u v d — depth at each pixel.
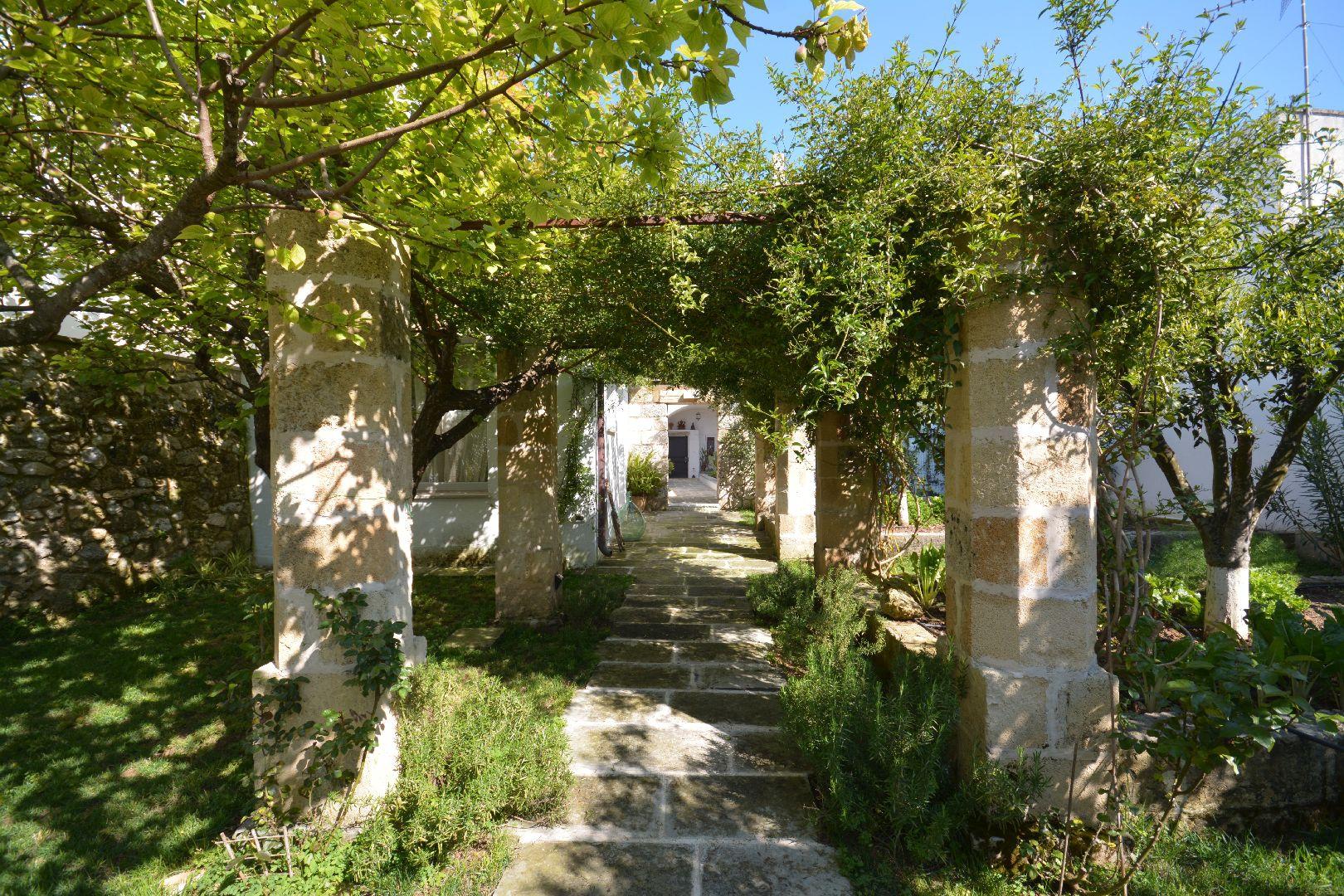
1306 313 3.22
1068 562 2.57
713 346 4.12
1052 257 2.51
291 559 2.61
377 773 2.68
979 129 2.56
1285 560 6.04
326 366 2.63
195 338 4.38
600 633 5.39
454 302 4.14
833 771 2.55
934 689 2.62
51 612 5.68
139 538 6.52
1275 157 2.71
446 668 4.32
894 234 2.63
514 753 2.83
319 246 2.61
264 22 2.40
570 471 8.00
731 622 5.77
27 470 5.67
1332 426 6.28
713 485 23.06
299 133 2.68
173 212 1.98
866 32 1.83
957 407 2.87
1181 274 2.33
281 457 2.62
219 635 5.12
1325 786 2.66
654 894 2.34
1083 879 2.39
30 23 1.89
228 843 2.38
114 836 2.67
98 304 4.06
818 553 5.94
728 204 3.29
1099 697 2.55
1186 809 2.65
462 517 8.05
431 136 2.68
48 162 2.75
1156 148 2.27
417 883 2.34
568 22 1.69
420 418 4.34
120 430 6.40
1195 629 4.44
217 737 3.47
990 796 2.46
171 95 2.52
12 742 3.42
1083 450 2.59
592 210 3.46
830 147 2.89
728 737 3.52
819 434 5.81
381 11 2.25
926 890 2.37
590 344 4.97
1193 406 3.90
